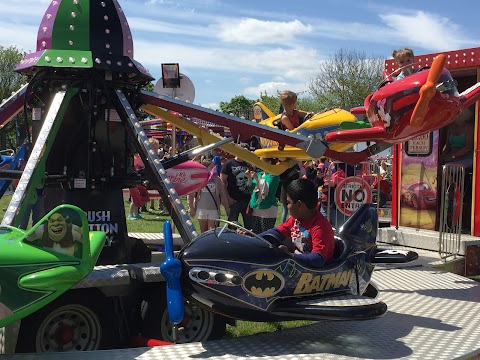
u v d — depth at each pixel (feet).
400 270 20.76
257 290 11.51
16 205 11.75
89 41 14.26
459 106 16.20
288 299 11.98
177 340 12.23
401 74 20.22
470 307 15.76
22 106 15.30
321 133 22.35
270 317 11.85
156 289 13.01
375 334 12.91
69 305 11.74
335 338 12.50
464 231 26.61
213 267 11.18
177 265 10.67
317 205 13.50
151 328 12.82
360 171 36.96
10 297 9.43
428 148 26.12
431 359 11.20
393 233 26.22
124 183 14.83
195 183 18.48
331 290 12.75
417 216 26.63
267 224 26.35
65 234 9.92
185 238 12.89
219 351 11.16
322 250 12.65
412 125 15.64
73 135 14.51
